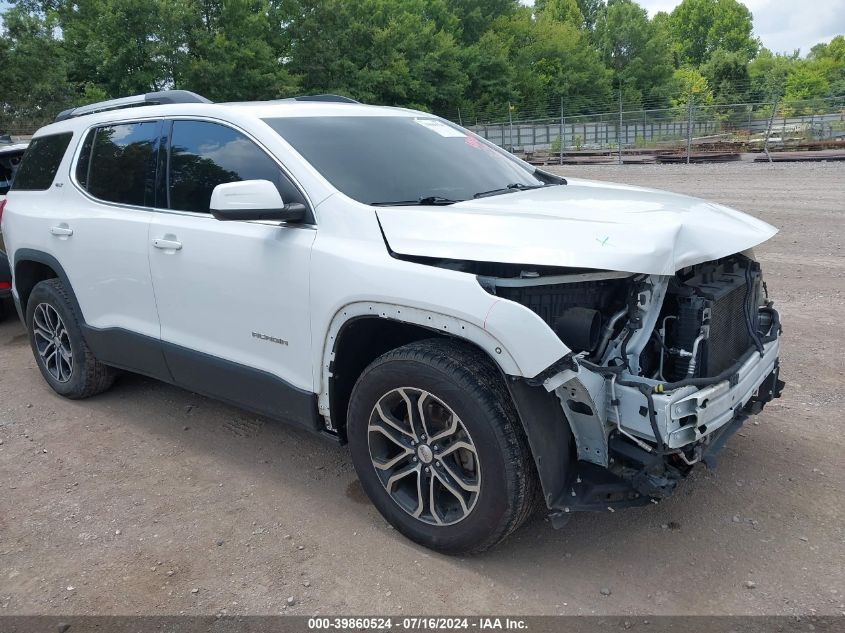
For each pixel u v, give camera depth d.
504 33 60.16
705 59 100.62
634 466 2.64
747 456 3.76
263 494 3.58
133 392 5.03
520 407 2.56
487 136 42.34
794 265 8.02
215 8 33.44
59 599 2.83
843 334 5.58
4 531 3.34
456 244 2.73
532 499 2.76
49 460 4.04
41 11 36.06
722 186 16.44
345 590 2.82
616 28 71.88
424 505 3.00
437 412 2.92
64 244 4.46
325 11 38.50
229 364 3.60
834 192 14.17
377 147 3.59
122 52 30.58
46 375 4.98
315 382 3.22
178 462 3.96
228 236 3.47
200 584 2.89
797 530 3.10
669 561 2.93
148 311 4.01
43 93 27.39
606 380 2.59
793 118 28.53
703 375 2.77
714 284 2.90
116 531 3.30
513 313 2.51
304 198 3.23
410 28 45.75
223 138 3.62
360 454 3.12
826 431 3.99
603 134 35.53
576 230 2.65
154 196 3.92
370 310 2.90
